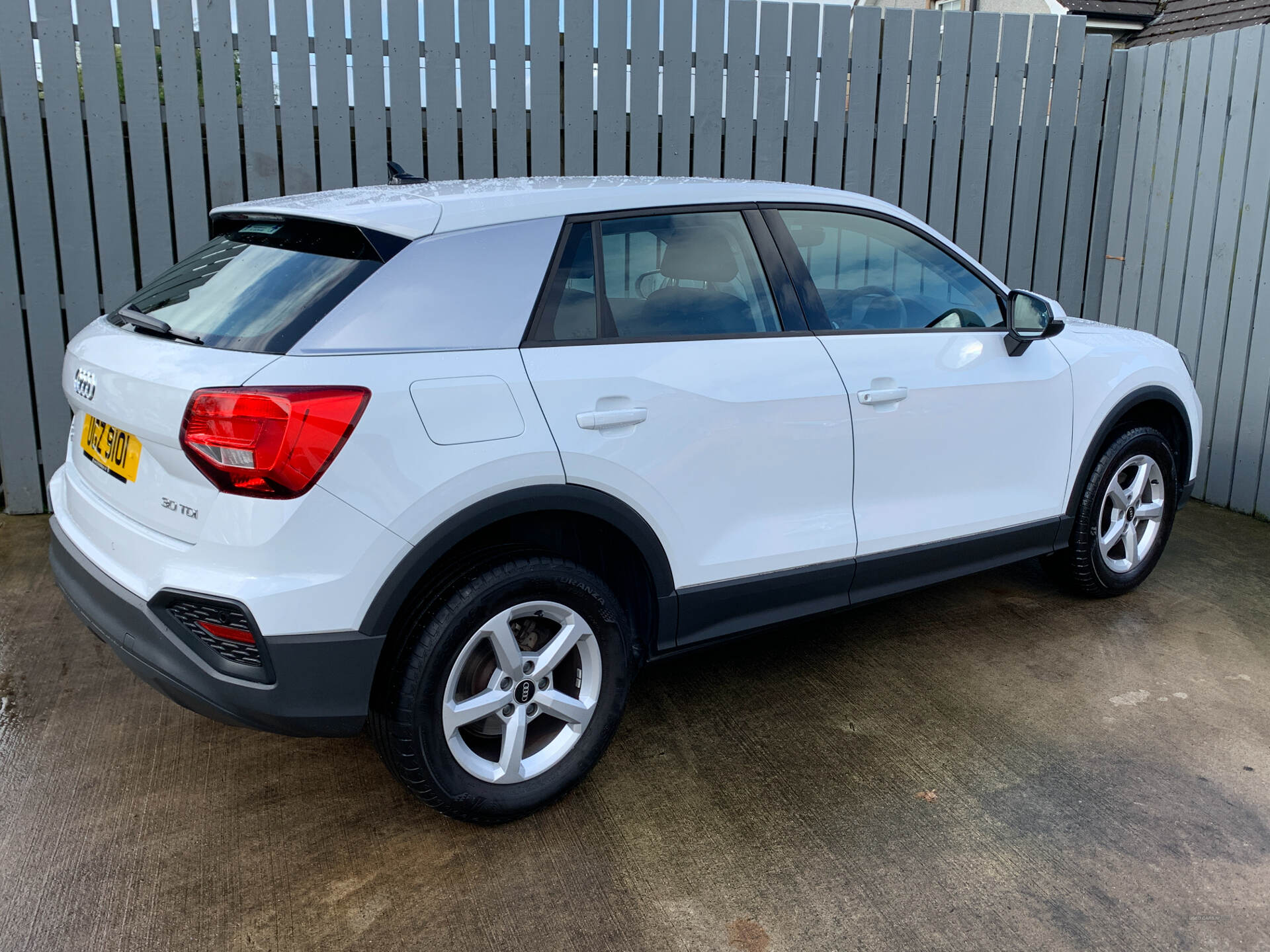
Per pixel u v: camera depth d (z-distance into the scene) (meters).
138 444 2.32
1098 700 3.29
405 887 2.35
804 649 3.70
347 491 2.15
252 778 2.81
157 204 4.99
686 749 2.98
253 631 2.11
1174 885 2.36
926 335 3.28
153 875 2.37
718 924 2.22
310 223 2.45
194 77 4.90
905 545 3.27
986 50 5.99
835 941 2.17
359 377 2.18
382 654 2.34
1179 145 5.82
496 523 2.56
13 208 4.89
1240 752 2.97
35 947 2.12
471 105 5.25
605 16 5.34
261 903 2.28
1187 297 5.81
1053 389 3.60
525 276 2.50
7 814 2.60
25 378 5.00
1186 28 9.89
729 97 5.62
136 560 2.29
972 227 6.21
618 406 2.56
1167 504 4.19
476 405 2.32
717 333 2.83
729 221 2.94
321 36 4.98
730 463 2.79
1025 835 2.55
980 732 3.08
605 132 5.49
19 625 3.77
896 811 2.66
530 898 2.31
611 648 2.65
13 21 4.65
